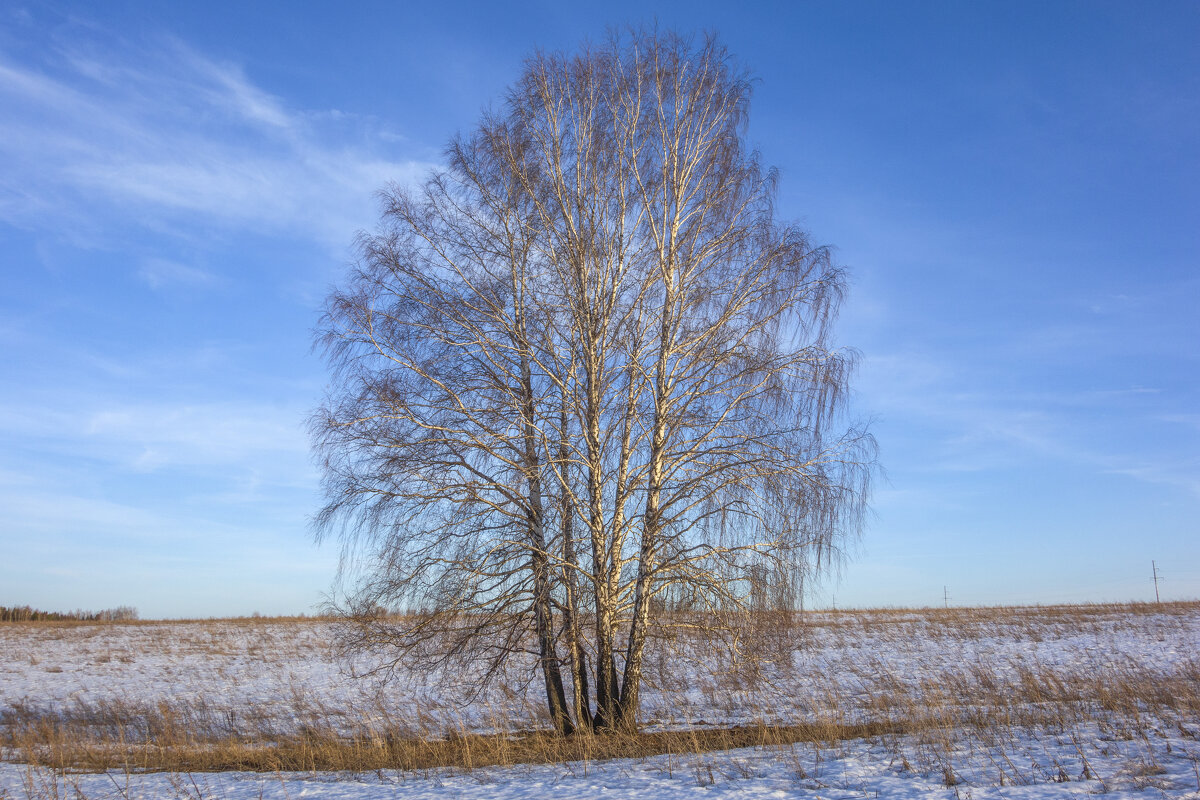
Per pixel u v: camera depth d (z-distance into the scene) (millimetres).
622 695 13547
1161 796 8250
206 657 31578
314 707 21016
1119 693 15961
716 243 14297
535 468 13211
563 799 10000
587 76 14617
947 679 20969
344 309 13609
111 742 16859
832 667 25641
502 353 14352
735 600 12695
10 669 29203
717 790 10062
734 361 13695
